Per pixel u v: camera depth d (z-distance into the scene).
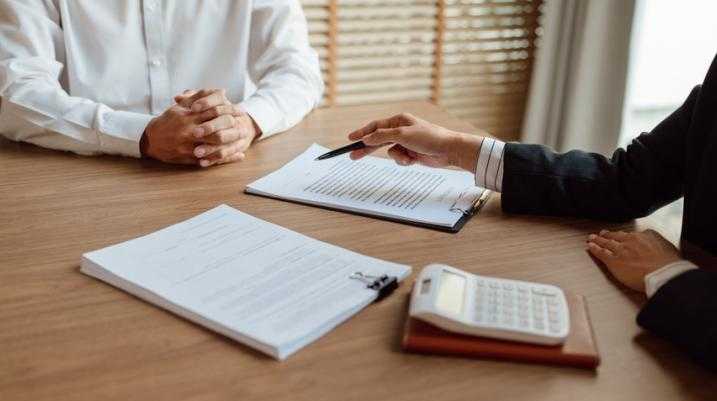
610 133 2.37
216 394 0.56
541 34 2.45
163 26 1.47
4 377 0.57
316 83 1.49
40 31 1.32
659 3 2.51
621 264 0.77
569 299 0.68
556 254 0.82
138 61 1.46
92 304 0.69
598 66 2.30
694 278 0.66
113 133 1.14
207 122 1.10
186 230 0.85
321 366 0.59
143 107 1.50
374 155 1.17
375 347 0.62
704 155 0.84
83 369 0.58
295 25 1.59
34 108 1.17
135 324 0.65
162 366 0.59
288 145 1.24
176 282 0.71
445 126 1.32
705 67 2.52
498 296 0.66
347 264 0.76
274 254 0.78
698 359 0.60
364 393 0.56
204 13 1.50
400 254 0.81
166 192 1.00
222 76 1.55
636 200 0.92
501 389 0.57
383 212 0.92
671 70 2.60
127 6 1.42
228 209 0.92
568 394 0.56
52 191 1.00
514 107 2.65
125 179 1.05
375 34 2.36
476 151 0.97
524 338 0.60
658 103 2.68
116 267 0.74
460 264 0.79
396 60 2.42
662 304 0.64
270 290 0.70
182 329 0.65
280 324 0.63
